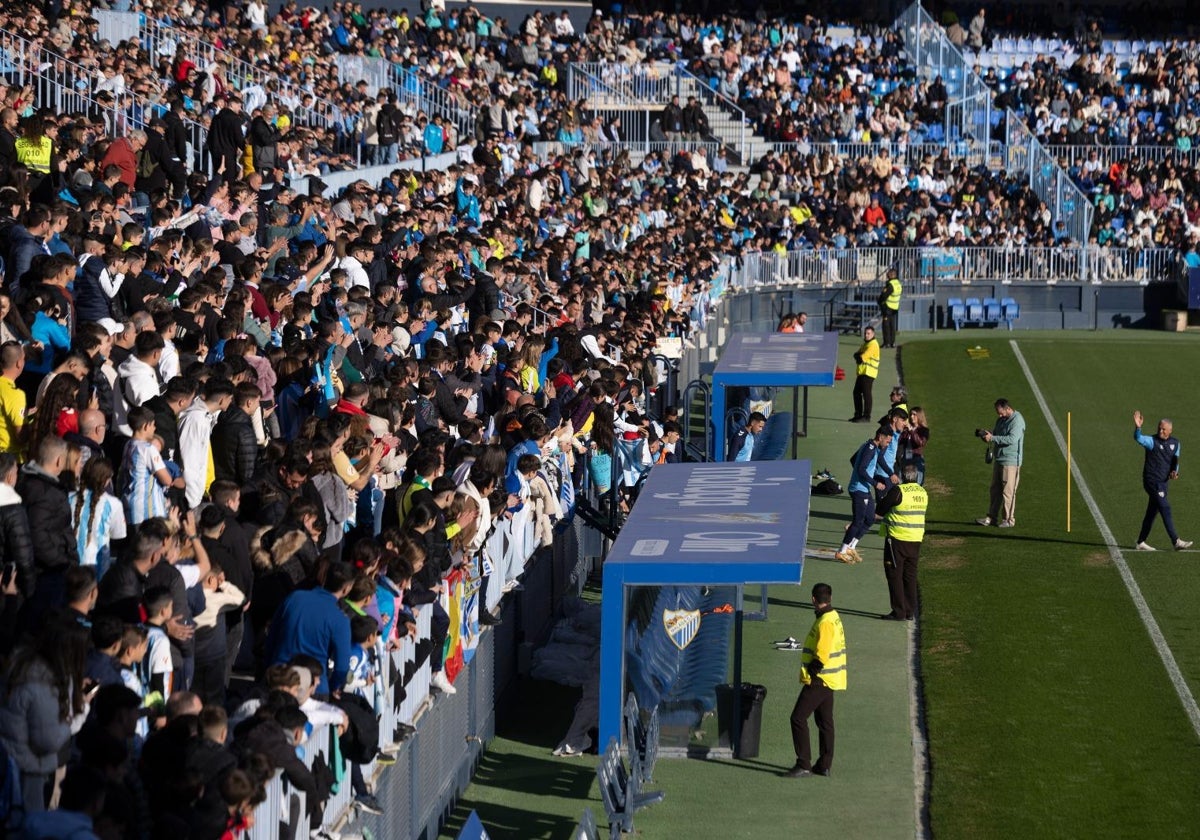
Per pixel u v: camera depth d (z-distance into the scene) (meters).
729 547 18.89
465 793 18.59
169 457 16.19
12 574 13.16
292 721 12.37
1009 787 18.56
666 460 28.67
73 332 18.45
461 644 18.45
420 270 28.39
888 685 22.20
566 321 31.16
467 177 41.41
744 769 19.27
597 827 17.69
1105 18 76.69
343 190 36.25
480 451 19.97
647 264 42.84
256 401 17.16
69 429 15.26
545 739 20.36
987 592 26.25
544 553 23.19
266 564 15.19
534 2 66.50
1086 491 33.38
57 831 9.85
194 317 19.22
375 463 17.95
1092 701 21.31
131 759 11.83
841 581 27.28
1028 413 41.94
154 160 28.47
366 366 22.14
